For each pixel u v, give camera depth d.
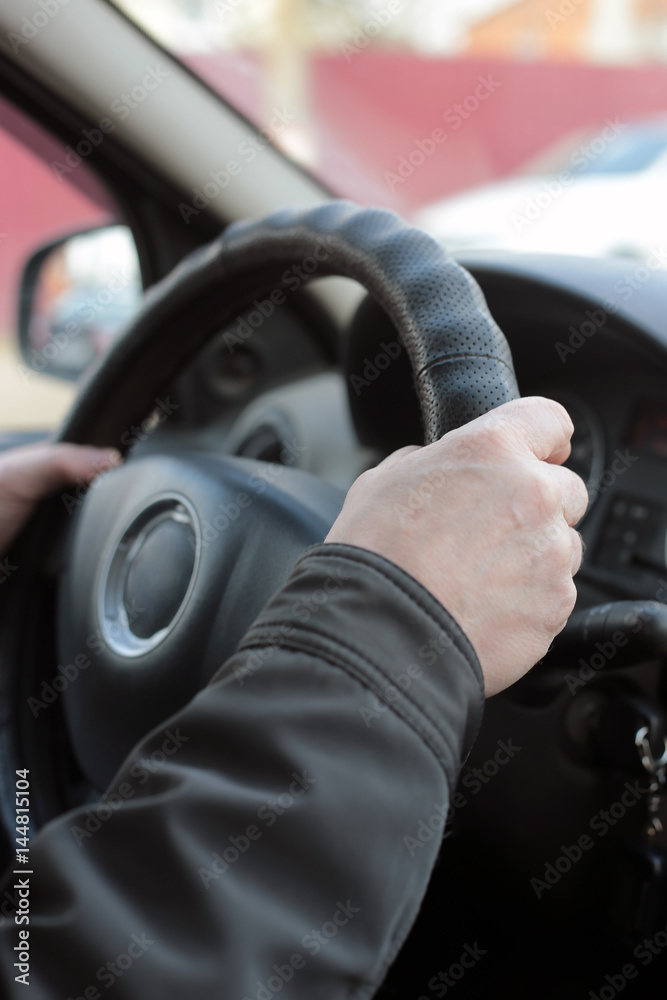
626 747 0.51
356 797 0.28
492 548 0.32
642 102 8.02
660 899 0.53
